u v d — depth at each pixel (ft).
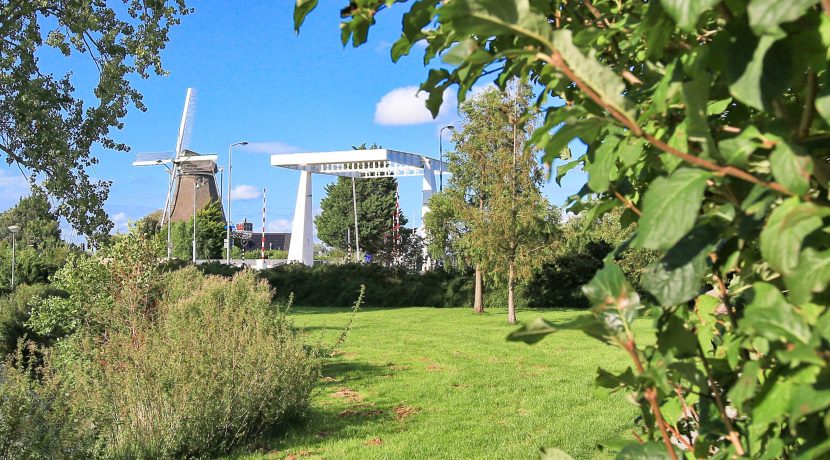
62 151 48.88
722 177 2.25
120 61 49.47
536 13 2.31
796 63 2.11
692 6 1.99
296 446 21.84
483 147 70.13
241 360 23.02
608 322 2.66
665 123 2.84
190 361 21.83
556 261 98.84
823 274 1.95
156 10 50.93
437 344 51.21
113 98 51.08
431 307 105.40
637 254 32.19
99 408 19.42
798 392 2.02
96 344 23.98
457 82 3.71
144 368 20.66
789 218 2.03
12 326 39.60
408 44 3.83
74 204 50.80
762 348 2.46
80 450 16.11
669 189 2.21
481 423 24.93
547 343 50.49
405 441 22.31
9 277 109.29
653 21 2.56
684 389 3.32
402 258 165.27
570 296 100.27
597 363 40.29
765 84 2.11
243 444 21.83
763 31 1.85
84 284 29.71
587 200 3.99
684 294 2.34
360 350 47.44
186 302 30.71
